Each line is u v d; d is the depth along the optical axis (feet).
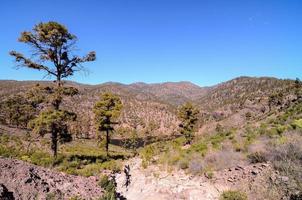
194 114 153.17
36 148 106.73
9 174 35.32
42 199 33.45
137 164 62.59
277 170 39.55
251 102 342.44
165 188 48.32
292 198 33.65
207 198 41.93
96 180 51.03
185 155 58.39
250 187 39.24
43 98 78.89
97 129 129.59
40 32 76.54
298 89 224.94
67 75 84.02
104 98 127.54
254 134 63.21
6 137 130.00
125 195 51.26
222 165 47.50
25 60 77.92
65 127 80.94
